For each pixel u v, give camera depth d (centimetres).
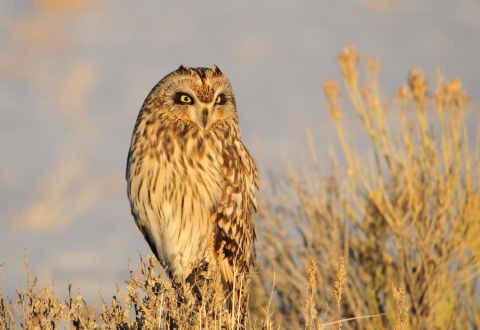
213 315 938
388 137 1359
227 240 1220
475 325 1296
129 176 1228
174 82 1198
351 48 1399
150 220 1223
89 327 872
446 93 1322
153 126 1201
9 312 890
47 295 884
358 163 1357
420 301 1288
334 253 1340
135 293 906
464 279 1304
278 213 1400
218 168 1199
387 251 1360
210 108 1185
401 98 1353
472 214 1288
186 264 1187
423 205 1313
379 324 1317
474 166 1325
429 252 1288
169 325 917
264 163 1511
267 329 955
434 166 1315
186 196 1192
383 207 1332
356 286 1339
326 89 1383
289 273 1366
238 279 1152
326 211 1380
